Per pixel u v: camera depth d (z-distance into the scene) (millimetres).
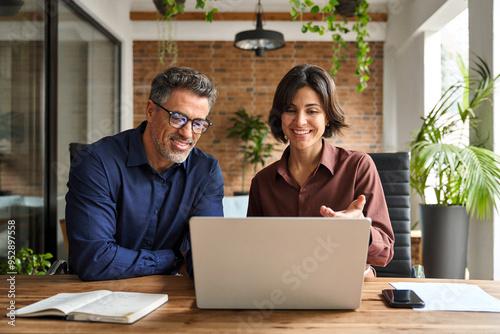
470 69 3059
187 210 1491
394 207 1804
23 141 2939
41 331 840
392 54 5266
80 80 3867
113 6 4574
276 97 1498
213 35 5480
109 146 1415
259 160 5484
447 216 2875
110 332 835
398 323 887
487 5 2799
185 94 1313
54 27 3285
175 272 1454
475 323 885
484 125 2883
